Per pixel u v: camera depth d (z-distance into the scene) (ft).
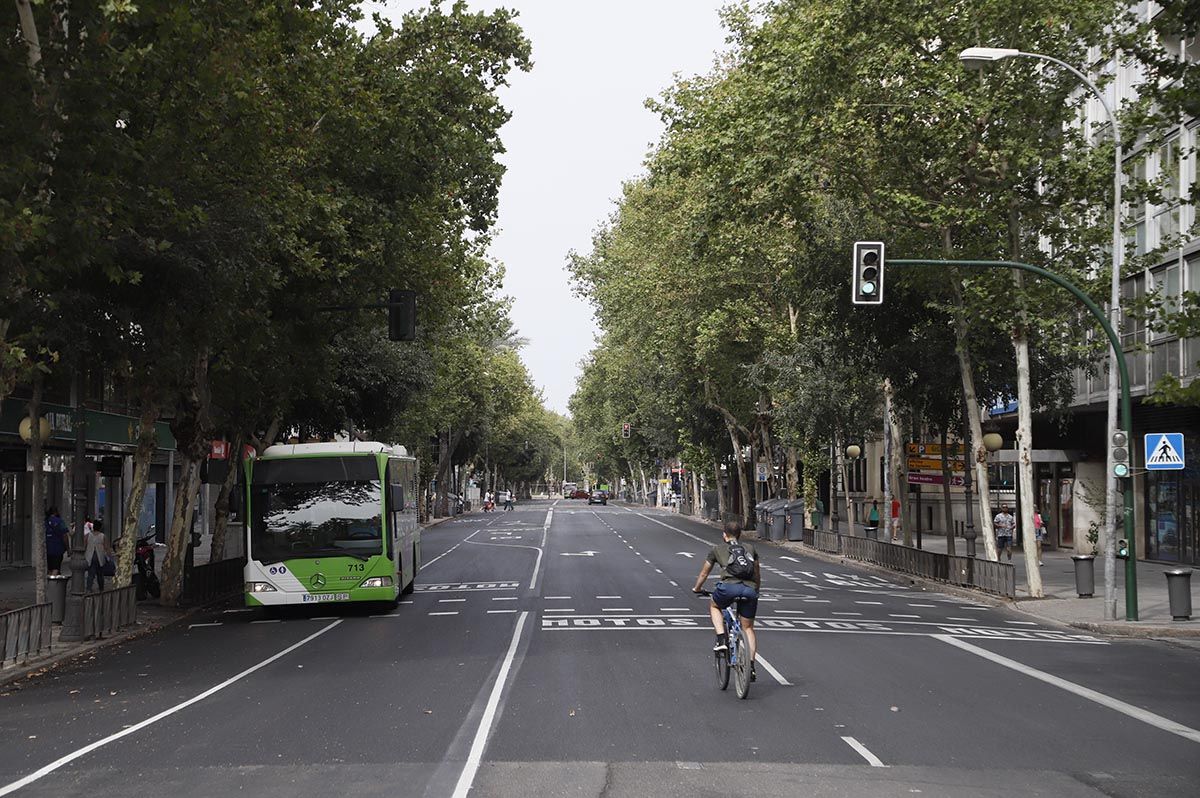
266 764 30.63
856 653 52.95
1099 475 131.34
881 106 78.69
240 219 57.00
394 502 73.92
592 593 85.51
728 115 85.61
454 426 263.90
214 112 54.08
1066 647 57.11
